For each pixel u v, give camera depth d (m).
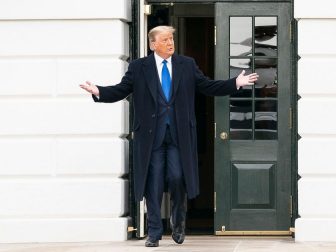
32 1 14.36
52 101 14.39
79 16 14.32
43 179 14.41
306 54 14.30
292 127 14.73
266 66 14.91
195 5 18.94
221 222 14.95
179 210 13.17
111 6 14.29
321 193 14.25
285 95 14.84
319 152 14.28
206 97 21.52
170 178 13.02
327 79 14.26
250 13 14.91
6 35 14.44
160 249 13.02
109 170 14.34
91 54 14.38
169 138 13.05
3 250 13.30
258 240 14.45
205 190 21.64
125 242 14.16
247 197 14.88
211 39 21.06
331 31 14.27
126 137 14.71
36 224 14.34
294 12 14.33
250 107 14.91
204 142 21.59
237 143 14.91
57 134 14.36
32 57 14.42
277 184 14.84
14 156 14.38
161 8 16.72
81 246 13.70
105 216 14.35
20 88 14.41
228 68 14.97
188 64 13.15
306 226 14.22
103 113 14.34
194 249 13.00
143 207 14.45
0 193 14.38
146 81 13.08
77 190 14.34
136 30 14.65
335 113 14.26
